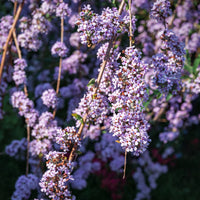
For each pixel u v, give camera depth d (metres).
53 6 2.44
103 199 4.24
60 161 1.52
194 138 6.20
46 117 2.38
